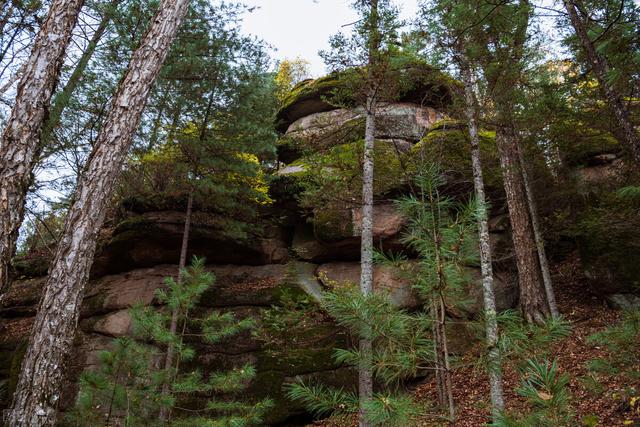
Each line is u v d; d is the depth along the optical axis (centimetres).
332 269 1235
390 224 1139
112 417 502
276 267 1278
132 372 500
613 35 575
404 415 216
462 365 256
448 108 883
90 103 1046
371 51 828
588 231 1111
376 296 254
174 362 977
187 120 1139
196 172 1124
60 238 497
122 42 1018
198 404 927
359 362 247
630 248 1028
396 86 866
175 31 653
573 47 822
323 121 955
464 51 802
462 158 1166
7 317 1324
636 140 535
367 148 852
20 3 873
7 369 1143
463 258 258
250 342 1034
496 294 1133
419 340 248
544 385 185
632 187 605
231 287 1192
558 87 864
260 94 1148
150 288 1199
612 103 562
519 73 787
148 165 1276
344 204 898
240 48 1100
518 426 196
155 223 1198
